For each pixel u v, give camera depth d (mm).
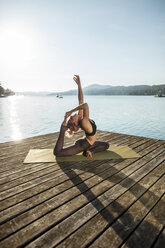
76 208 2133
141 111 28906
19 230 1803
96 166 3344
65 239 1686
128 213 2039
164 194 2420
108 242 1644
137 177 2902
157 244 1622
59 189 2555
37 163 3521
